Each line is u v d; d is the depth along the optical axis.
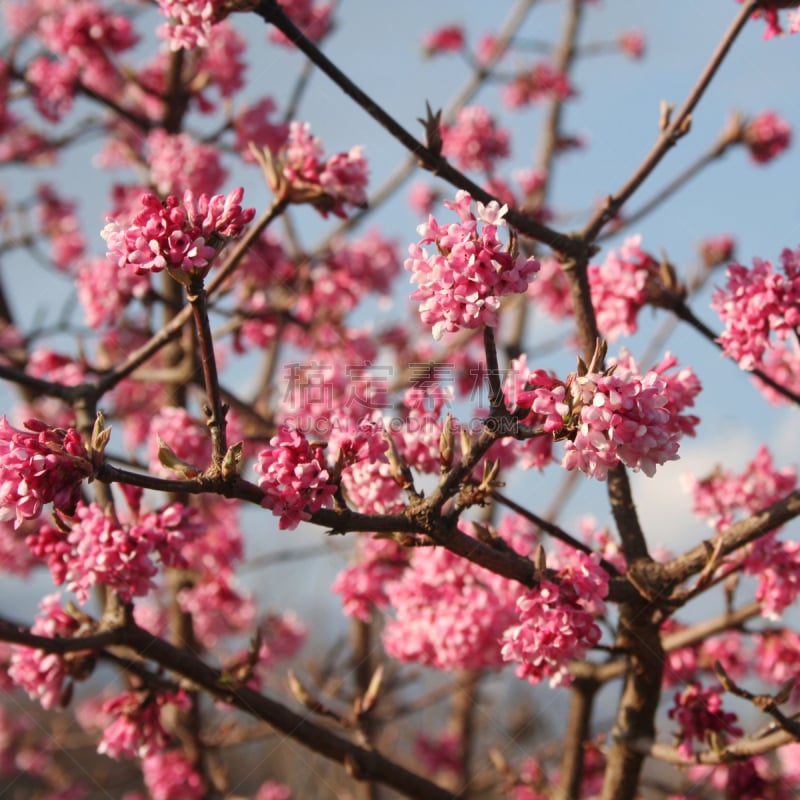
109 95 5.74
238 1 2.79
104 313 4.48
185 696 3.26
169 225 2.10
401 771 3.18
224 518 5.00
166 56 5.62
